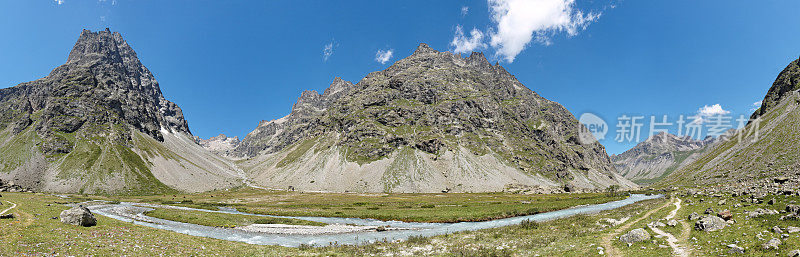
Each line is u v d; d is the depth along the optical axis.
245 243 47.28
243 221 76.88
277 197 194.12
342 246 45.19
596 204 109.44
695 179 175.25
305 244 46.38
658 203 78.44
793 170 110.62
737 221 34.72
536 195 185.12
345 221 81.31
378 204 131.88
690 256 26.30
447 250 38.72
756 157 157.75
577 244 34.69
